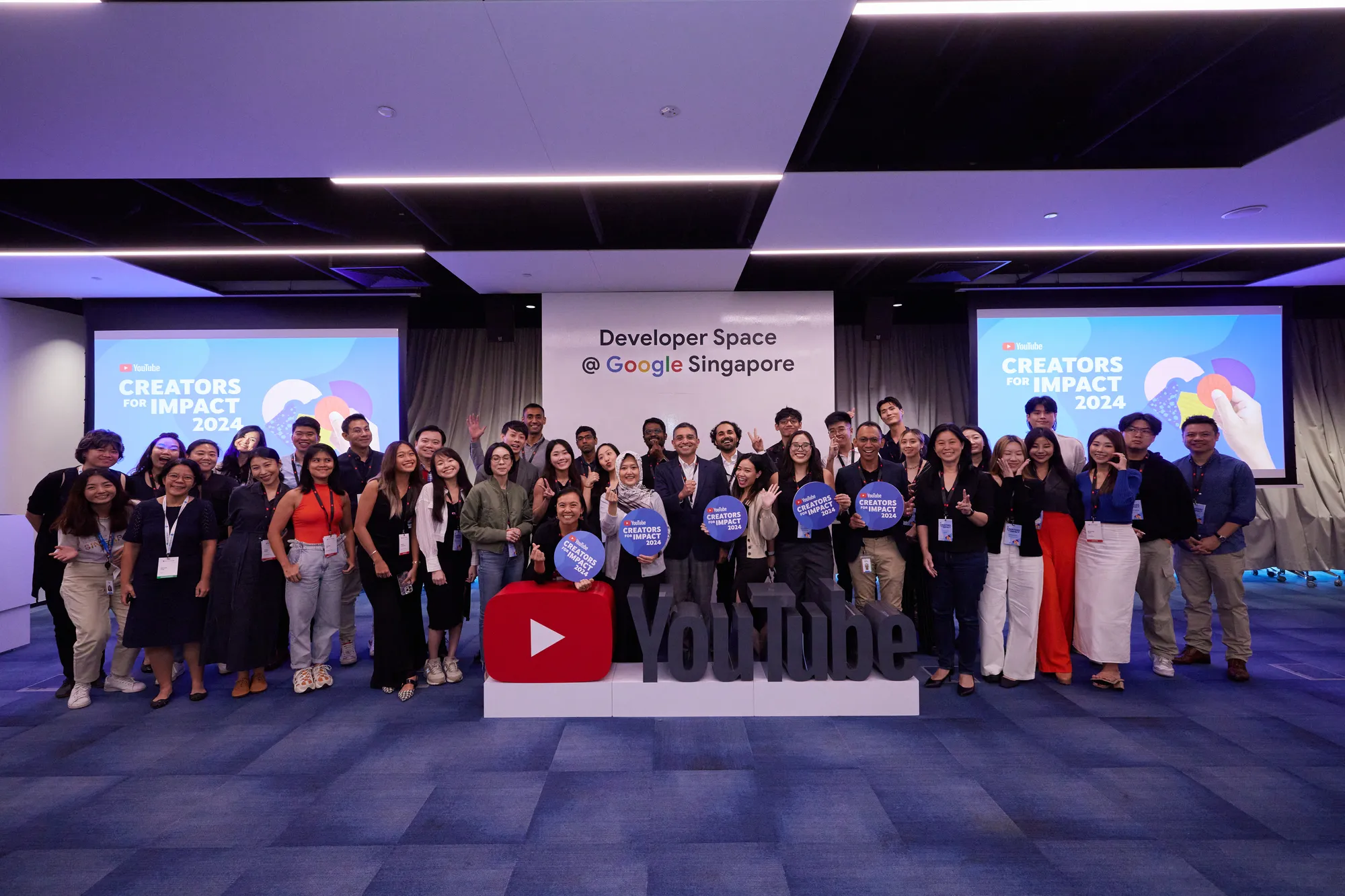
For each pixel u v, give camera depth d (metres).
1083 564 3.87
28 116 3.16
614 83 2.93
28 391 6.76
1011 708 3.49
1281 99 3.47
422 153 3.59
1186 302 6.72
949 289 6.91
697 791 2.64
